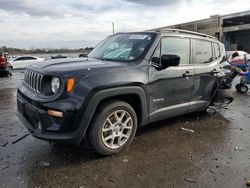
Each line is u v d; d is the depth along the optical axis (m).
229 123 5.46
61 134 3.34
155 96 4.21
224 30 38.44
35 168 3.40
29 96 3.64
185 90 4.82
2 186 2.99
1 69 15.02
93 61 4.09
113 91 3.57
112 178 3.20
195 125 5.27
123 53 4.41
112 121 3.79
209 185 3.09
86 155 3.80
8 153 3.82
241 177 3.28
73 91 3.31
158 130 4.91
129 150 4.00
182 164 3.59
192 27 42.09
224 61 6.10
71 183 3.08
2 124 5.16
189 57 4.96
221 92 5.99
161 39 4.41
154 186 3.05
